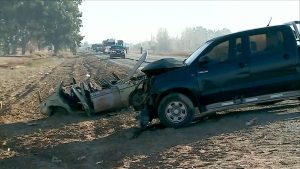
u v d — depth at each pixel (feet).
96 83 68.49
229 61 31.27
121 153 26.63
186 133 29.43
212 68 31.17
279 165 20.33
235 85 31.09
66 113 42.96
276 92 31.35
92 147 28.99
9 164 26.99
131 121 36.17
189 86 30.91
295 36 31.94
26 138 33.40
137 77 39.63
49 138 32.91
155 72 32.48
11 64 174.29
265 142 24.85
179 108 31.04
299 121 28.86
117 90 39.63
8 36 329.31
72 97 43.04
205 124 31.55
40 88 77.05
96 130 34.53
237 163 21.47
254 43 31.55
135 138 29.96
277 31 31.60
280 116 30.99
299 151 22.27
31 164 26.50
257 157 22.12
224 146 25.14
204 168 21.48
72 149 28.91
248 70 31.01
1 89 79.00
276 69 31.07
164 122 31.14
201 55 31.55
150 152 26.09
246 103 31.24
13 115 45.78
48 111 42.47
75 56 342.44
